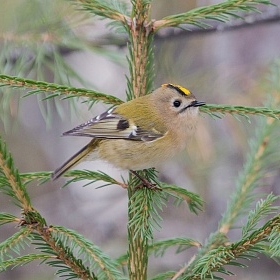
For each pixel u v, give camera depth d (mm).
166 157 8930
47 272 15844
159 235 15938
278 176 12859
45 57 11195
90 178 7445
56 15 10047
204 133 13188
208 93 12734
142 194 7309
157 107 8883
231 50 14273
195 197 7781
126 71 16641
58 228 6500
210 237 7832
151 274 14344
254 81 12602
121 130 8484
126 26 7516
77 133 8312
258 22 12656
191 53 14281
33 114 17922
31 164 17984
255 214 6805
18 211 17344
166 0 14180
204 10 7160
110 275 6699
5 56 10281
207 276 6434
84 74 16828
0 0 10078
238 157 14016
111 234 16547
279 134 8617
